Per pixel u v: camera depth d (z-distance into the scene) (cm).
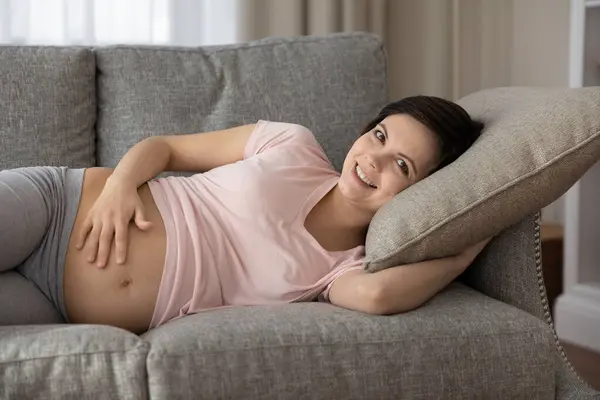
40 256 147
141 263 147
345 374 124
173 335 122
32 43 253
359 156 159
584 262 271
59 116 185
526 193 142
